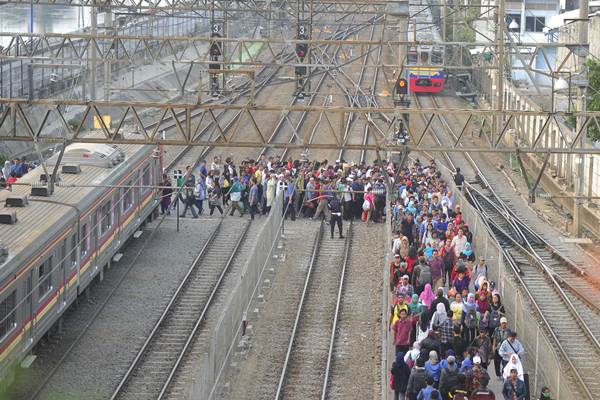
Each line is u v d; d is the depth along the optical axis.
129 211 83.75
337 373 61.56
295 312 71.56
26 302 58.56
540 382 58.59
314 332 68.06
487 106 157.50
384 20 112.25
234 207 95.00
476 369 50.59
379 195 92.56
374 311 72.62
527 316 61.88
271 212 81.94
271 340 66.00
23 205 67.38
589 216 102.38
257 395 57.47
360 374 61.50
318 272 80.88
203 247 85.56
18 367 59.53
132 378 59.84
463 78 175.00
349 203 93.31
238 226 92.31
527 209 107.31
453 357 50.22
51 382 58.88
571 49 82.94
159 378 60.00
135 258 82.94
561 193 110.69
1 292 53.94
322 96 157.50
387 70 177.38
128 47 148.00
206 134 130.62
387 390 53.59
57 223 64.62
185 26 178.38
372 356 64.31
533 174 125.25
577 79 85.31
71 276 67.44
